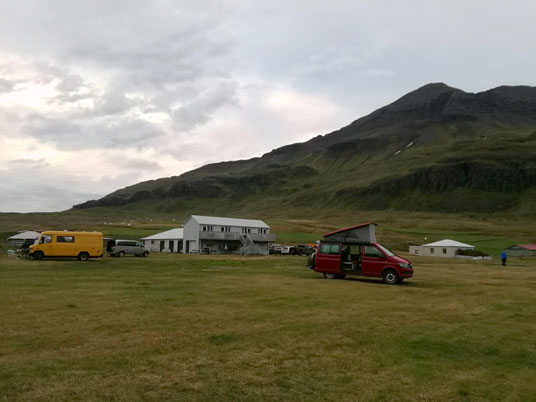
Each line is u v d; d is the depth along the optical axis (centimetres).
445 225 16225
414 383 699
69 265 3153
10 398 585
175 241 7562
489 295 1842
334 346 912
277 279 2284
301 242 10162
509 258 7338
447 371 769
